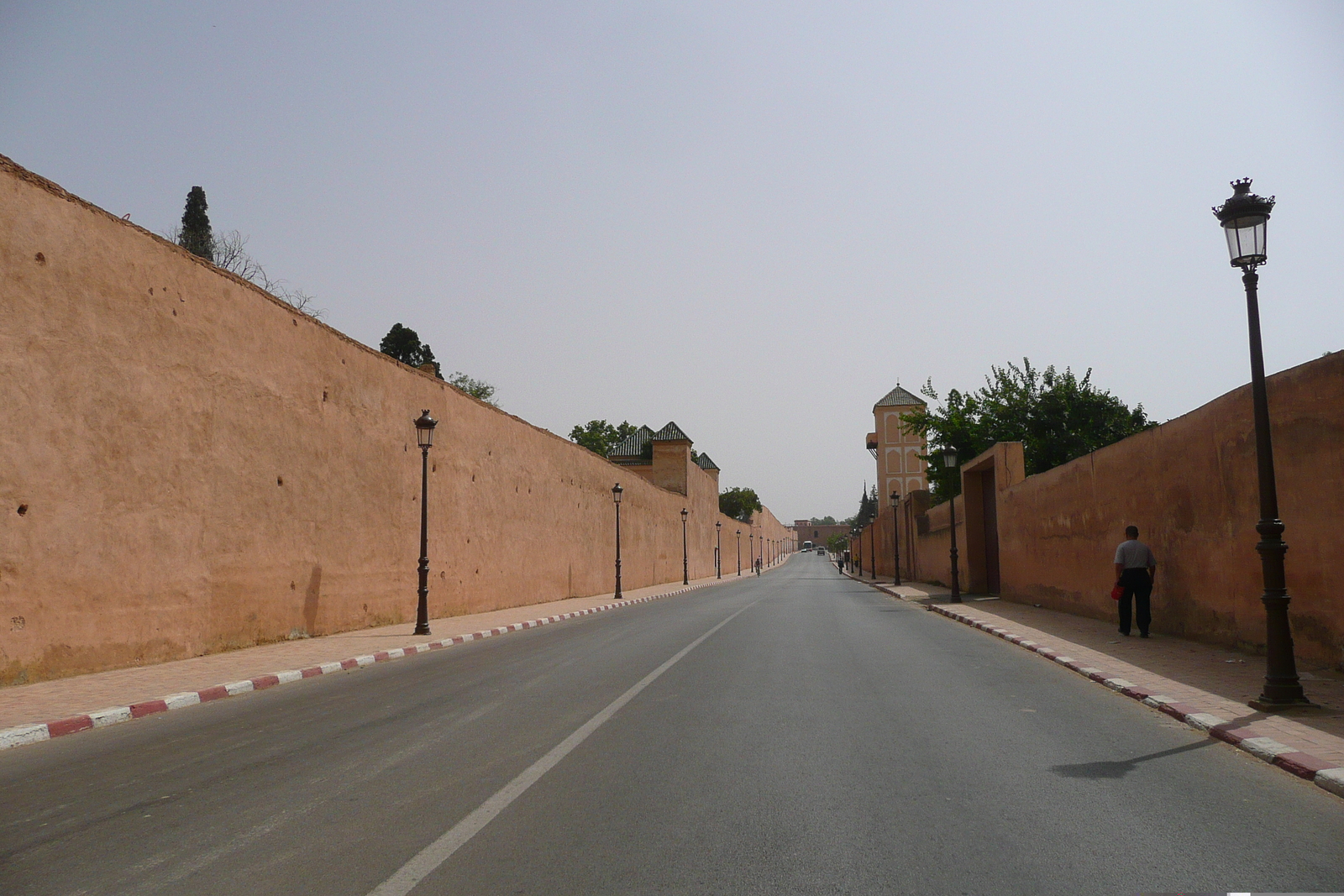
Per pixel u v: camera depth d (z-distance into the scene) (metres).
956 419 42.16
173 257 13.56
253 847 4.69
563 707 8.91
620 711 8.58
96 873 4.34
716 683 10.50
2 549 10.50
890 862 4.41
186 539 13.67
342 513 18.59
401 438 21.47
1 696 9.89
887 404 89.81
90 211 11.95
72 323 11.60
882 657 13.19
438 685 10.95
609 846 4.64
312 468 17.44
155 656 12.95
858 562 73.19
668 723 7.96
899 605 27.61
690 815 5.18
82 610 11.66
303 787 5.94
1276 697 8.20
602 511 42.47
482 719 8.35
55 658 11.23
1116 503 17.17
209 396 14.32
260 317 15.80
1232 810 5.31
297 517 16.86
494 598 27.45
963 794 5.64
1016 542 25.78
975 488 32.28
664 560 59.56
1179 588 14.24
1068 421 39.12
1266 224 8.67
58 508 11.31
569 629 20.52
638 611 26.91
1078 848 4.62
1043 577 22.73
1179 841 4.73
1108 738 7.33
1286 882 4.16
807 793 5.65
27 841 4.90
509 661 13.55
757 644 15.15
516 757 6.68
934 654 13.53
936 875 4.22
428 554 22.86
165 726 8.73
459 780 6.02
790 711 8.55
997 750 6.88
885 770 6.23
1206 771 6.25
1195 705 8.45
